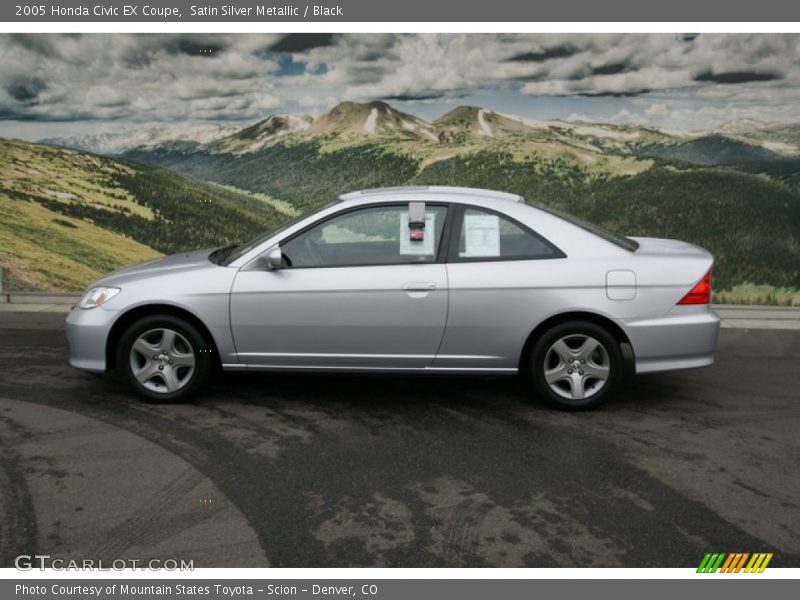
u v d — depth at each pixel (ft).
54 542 11.71
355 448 15.35
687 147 29.48
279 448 15.34
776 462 14.75
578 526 12.22
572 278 16.88
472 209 17.43
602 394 17.29
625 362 21.77
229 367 17.66
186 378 17.80
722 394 18.94
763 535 12.00
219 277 17.40
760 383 19.86
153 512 12.64
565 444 15.60
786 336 25.07
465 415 17.34
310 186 31.42
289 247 17.51
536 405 18.02
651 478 13.99
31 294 29.99
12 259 30.73
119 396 18.49
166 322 17.56
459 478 13.97
